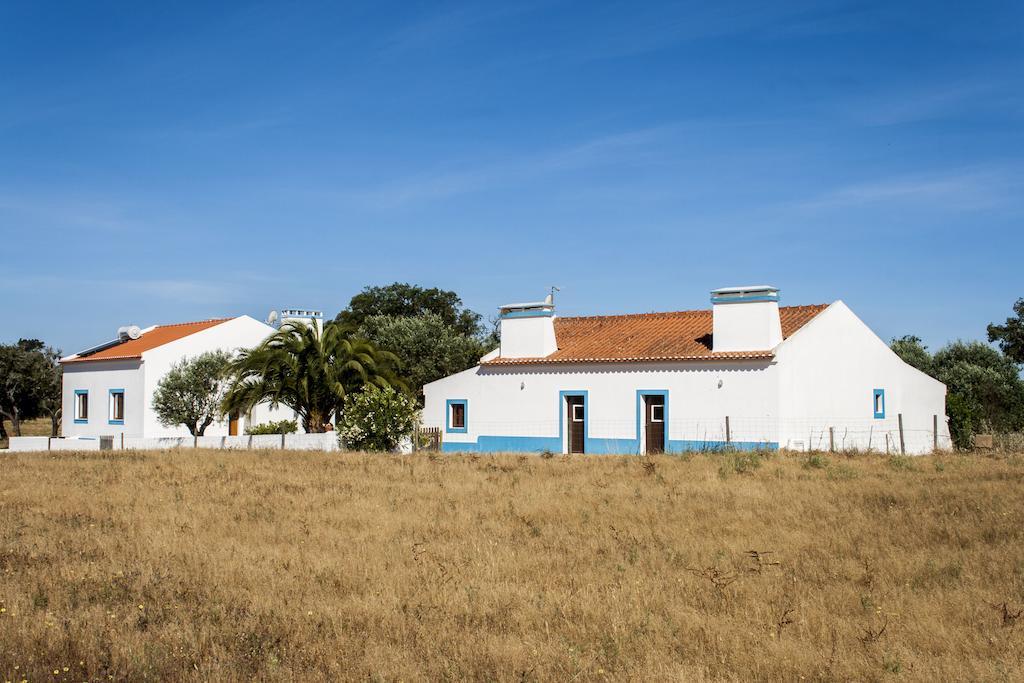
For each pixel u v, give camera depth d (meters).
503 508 17.78
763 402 32.97
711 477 21.98
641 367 35.75
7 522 16.52
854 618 10.00
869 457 27.95
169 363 45.78
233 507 18.27
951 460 26.41
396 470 25.31
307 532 15.34
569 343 39.59
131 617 10.03
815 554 13.31
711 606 10.62
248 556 13.34
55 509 18.27
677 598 10.88
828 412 35.31
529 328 39.16
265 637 9.36
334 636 9.52
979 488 19.28
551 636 9.48
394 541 14.62
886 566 12.37
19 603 10.57
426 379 51.62
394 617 10.12
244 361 37.72
